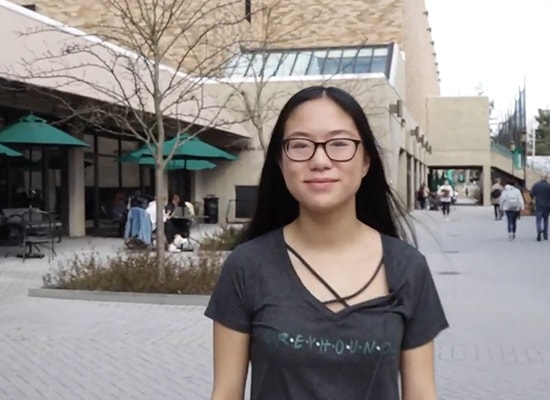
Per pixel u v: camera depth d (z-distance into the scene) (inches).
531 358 317.4
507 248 847.7
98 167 1030.4
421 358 86.7
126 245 737.6
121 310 424.8
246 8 1344.7
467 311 429.1
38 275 567.8
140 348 331.9
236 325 86.5
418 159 2095.2
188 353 323.6
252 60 1071.6
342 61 1432.1
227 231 767.1
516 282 558.6
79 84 719.7
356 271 85.5
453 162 2556.6
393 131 1359.5
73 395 262.2
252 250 88.2
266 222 97.3
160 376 286.7
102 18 1153.4
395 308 83.8
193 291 454.6
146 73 866.1
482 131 2532.0
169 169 1089.4
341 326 81.7
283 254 87.0
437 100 2561.5
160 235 488.4
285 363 81.4
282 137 90.4
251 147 1280.8
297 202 95.4
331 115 87.7
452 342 347.3
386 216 97.9
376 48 1489.9
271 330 82.6
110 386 273.0
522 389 272.1
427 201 1936.5
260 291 85.3
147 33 780.0
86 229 1004.6
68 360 310.5
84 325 382.0
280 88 1208.8
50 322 389.4
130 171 1114.7
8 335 357.1
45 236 720.3
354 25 1676.9
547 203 953.5
